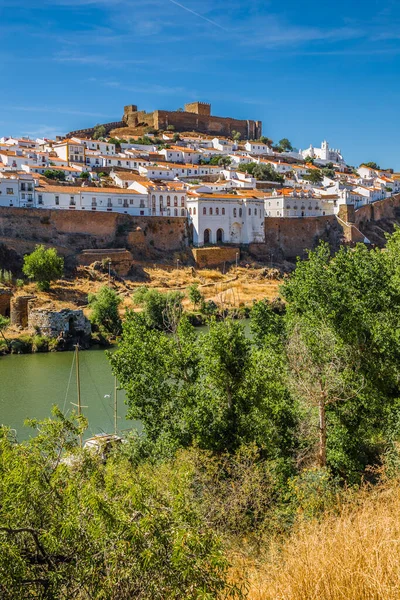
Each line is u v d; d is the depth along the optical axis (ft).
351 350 111.86
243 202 522.06
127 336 111.14
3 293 316.81
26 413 172.86
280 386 103.40
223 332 102.01
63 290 355.36
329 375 99.04
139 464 88.38
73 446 52.70
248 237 523.70
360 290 118.21
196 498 71.56
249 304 376.48
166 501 43.21
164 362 104.83
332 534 54.44
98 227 440.45
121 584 38.04
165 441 99.09
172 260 463.01
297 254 563.48
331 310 115.44
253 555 63.93
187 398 101.55
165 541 38.65
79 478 45.57
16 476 39.96
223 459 89.61
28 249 387.14
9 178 418.72
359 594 39.19
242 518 74.74
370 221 654.12
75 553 38.99
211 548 39.50
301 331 110.11
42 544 39.81
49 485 42.16
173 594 37.24
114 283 387.55
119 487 42.60
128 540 38.09
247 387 101.45
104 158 626.23
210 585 38.19
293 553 51.93
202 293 400.47
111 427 158.92
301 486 82.84
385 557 43.34
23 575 36.91
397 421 104.53
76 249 420.36
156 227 473.67
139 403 105.91
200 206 493.77
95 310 310.86
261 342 136.46
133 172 620.49
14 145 622.54
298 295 129.39
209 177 650.02
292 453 103.30
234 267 484.74
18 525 39.60
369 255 123.24
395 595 38.24
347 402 107.14
